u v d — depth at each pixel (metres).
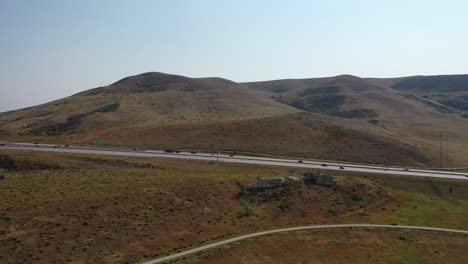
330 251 56.31
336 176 90.81
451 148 144.25
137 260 48.00
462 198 84.56
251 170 95.81
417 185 91.19
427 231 65.69
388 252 56.97
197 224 61.94
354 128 151.88
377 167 108.06
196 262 48.78
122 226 56.19
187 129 145.38
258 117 167.25
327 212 74.00
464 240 62.16
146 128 148.25
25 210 55.31
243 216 68.44
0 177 75.94
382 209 76.56
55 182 72.00
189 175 84.81
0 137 145.25
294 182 83.81
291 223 67.19
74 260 46.34
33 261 44.75
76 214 56.38
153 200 65.62
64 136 144.62
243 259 51.28
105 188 68.12
